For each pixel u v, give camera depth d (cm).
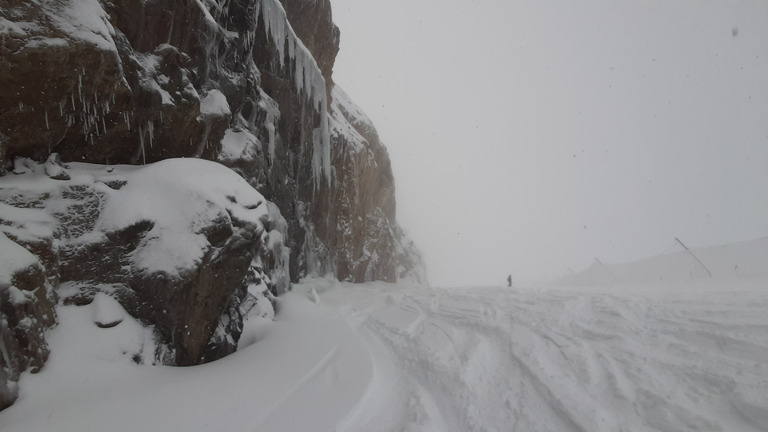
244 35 866
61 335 383
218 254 498
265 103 1027
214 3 750
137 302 445
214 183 539
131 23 534
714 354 426
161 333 452
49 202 425
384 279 2256
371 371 483
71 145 475
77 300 416
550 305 783
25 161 434
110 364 393
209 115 655
